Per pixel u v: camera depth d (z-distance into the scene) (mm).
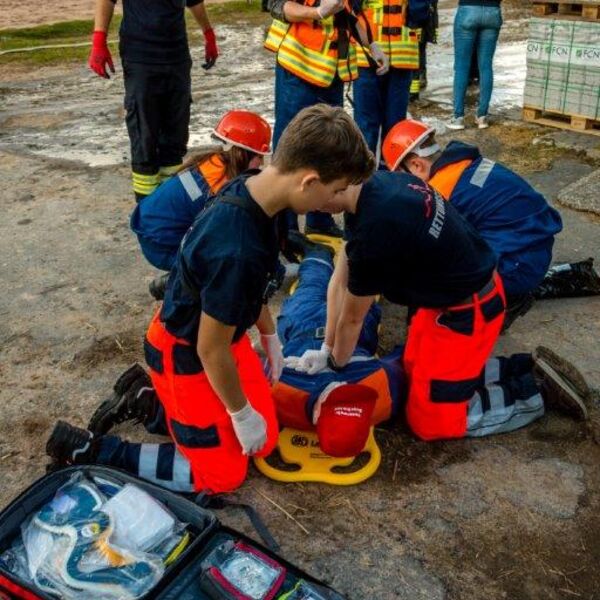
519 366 3334
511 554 2719
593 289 4297
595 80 6758
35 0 16469
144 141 5109
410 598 2551
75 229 5336
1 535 2449
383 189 2527
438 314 2943
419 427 3178
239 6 14789
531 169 6277
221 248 2131
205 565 2262
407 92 5453
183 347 2537
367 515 2881
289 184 2074
